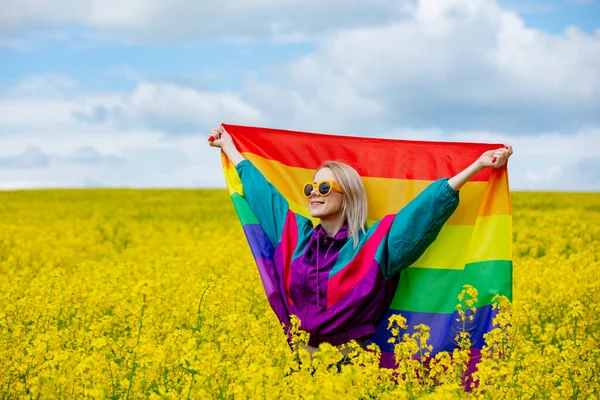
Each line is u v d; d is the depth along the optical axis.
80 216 31.14
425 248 7.25
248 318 8.73
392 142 8.31
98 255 19.42
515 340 7.59
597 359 7.58
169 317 9.86
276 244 7.77
